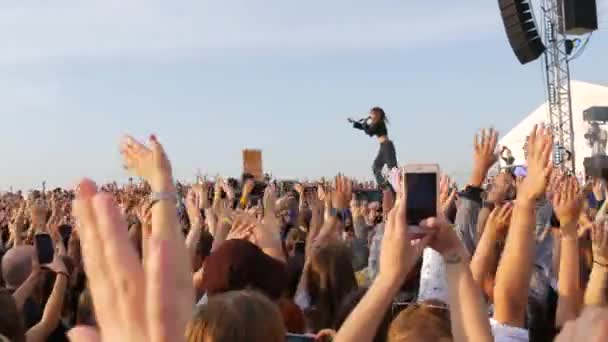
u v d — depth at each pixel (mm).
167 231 1853
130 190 8281
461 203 5754
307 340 3836
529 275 3281
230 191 8766
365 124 12922
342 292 4512
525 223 3262
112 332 1459
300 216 9461
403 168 2391
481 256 3922
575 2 19734
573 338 1551
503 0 20062
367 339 2234
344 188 6953
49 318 4949
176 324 1491
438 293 3553
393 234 2307
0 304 3635
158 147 1976
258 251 3512
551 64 21734
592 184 8320
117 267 1470
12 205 15469
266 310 2279
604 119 20953
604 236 3252
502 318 3316
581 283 4516
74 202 1522
